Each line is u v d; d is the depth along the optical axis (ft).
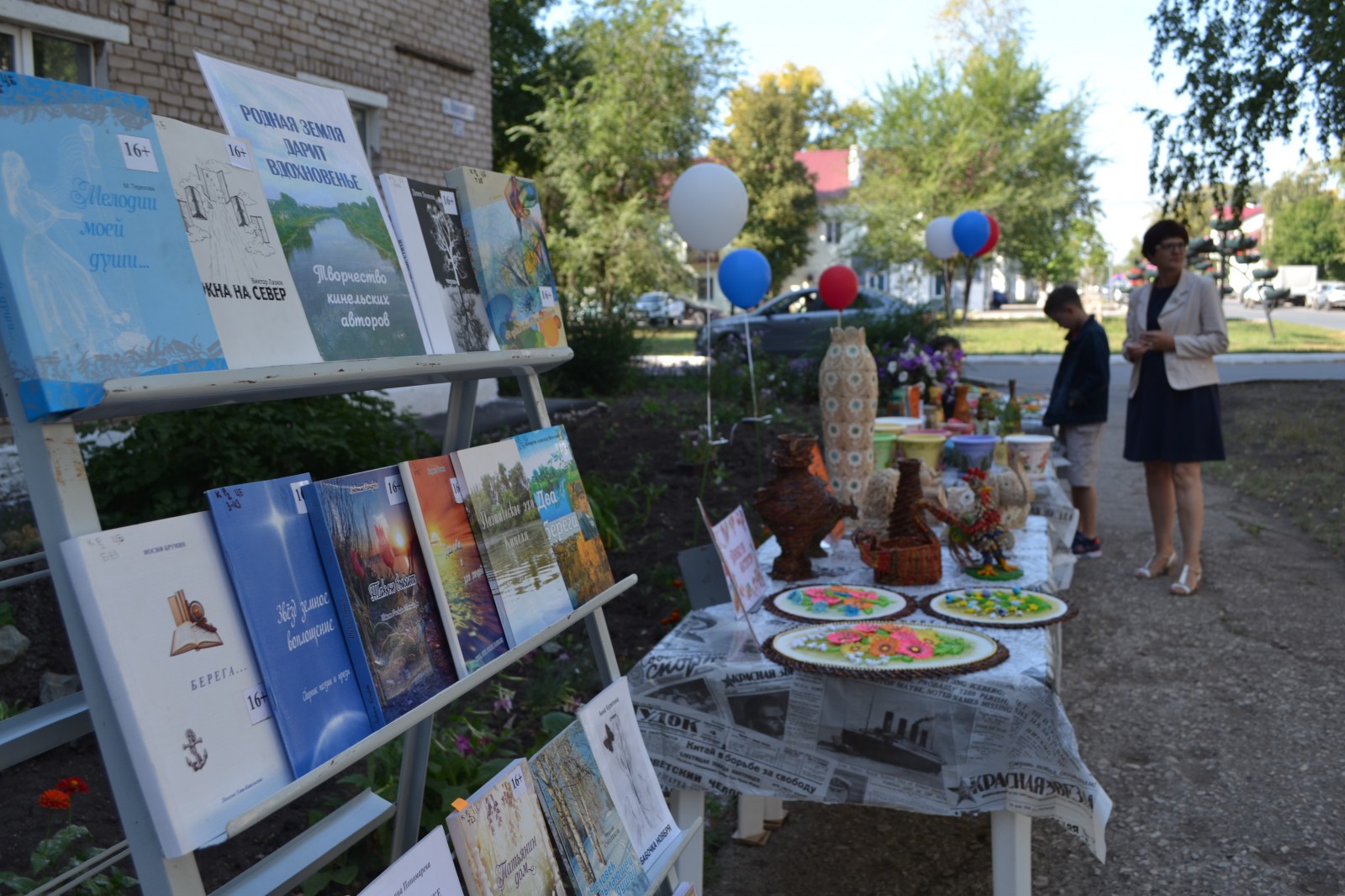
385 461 17.62
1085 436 19.48
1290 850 9.21
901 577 9.76
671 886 6.34
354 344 4.84
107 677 3.37
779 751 7.50
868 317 42.83
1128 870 8.99
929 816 10.24
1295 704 12.54
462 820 4.60
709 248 20.83
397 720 4.30
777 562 10.24
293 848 5.36
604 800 5.89
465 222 6.03
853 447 11.76
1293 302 175.52
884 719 7.25
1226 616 16.06
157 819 3.38
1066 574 14.83
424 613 4.88
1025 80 103.04
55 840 7.23
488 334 5.95
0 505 12.76
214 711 3.68
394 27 30.35
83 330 3.55
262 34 25.85
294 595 4.19
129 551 3.54
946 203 104.01
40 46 21.30
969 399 21.07
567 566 6.11
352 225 5.07
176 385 3.64
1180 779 10.68
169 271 3.96
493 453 5.73
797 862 9.42
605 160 87.51
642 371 46.73
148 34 22.88
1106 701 12.84
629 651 14.11
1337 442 31.71
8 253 3.39
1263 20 37.24
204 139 4.32
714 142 147.74
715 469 24.90
